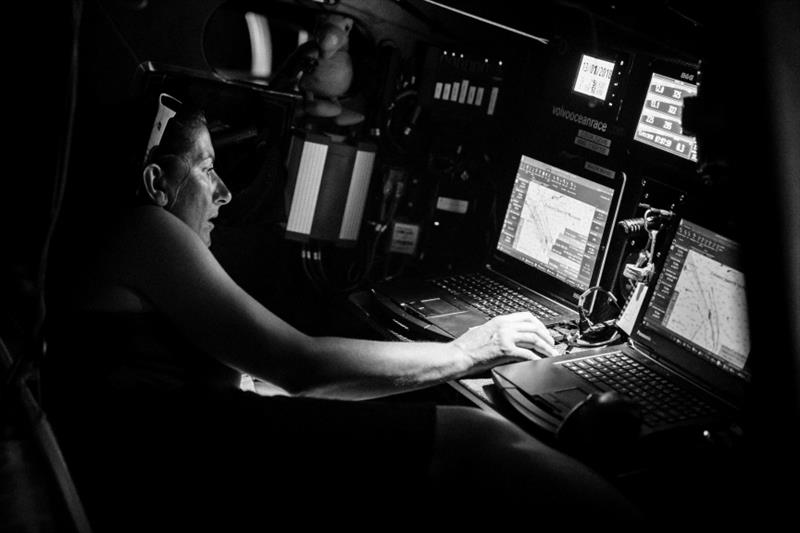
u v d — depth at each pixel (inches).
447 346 77.0
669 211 86.0
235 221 96.4
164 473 62.7
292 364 70.1
